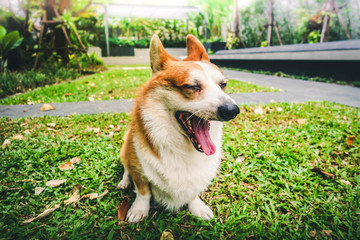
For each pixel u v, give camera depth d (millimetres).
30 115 1024
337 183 595
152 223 479
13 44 1993
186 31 5328
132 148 494
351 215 490
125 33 5090
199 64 500
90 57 3020
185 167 473
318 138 827
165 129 464
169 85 461
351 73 1896
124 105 1210
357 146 753
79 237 429
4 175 600
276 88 1702
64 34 2436
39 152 698
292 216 495
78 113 1066
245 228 462
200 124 483
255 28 3980
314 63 2207
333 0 2453
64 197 531
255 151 733
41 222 466
